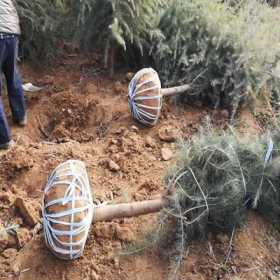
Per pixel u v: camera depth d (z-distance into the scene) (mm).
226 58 3217
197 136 2404
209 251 2113
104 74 3535
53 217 1914
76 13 3420
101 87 3408
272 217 2266
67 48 3787
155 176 2547
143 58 3527
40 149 2773
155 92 2873
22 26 3455
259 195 2191
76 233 1918
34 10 3500
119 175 2564
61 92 3303
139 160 2680
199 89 3182
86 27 3420
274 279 2023
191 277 2004
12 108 2998
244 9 3562
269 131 2463
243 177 2127
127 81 3428
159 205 2084
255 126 3039
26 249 2105
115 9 3287
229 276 2021
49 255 2064
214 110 3150
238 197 2135
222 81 3135
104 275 2014
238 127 3006
